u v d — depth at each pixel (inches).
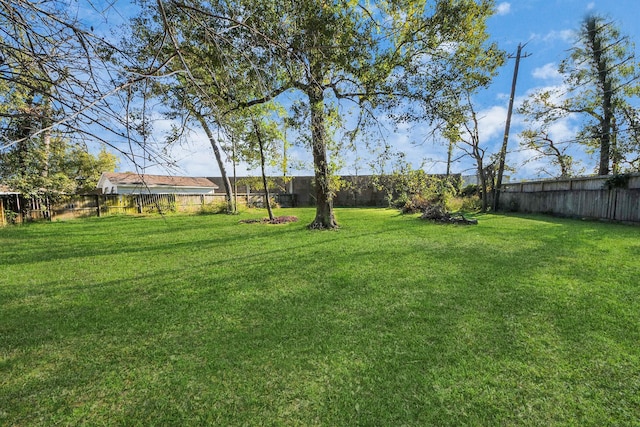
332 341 85.4
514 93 510.9
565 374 68.1
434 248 207.8
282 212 586.2
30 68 62.1
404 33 195.2
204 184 918.4
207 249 222.2
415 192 518.3
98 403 62.1
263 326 96.0
